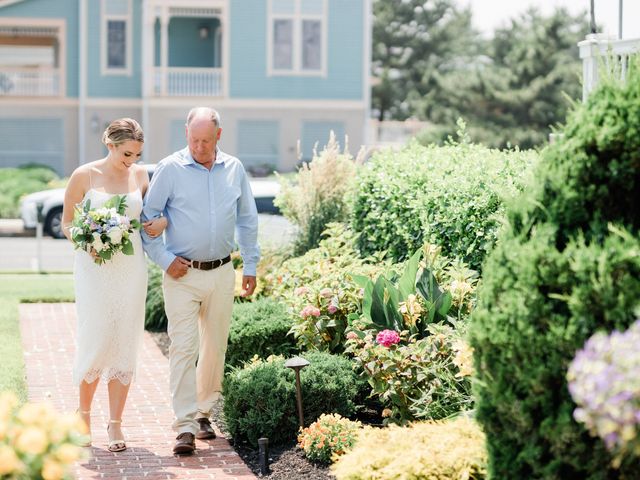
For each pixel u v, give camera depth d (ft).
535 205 13.14
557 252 12.32
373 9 163.12
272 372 20.34
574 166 12.74
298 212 35.09
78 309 19.88
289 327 25.11
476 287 21.08
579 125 12.97
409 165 28.76
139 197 20.11
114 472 18.29
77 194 19.89
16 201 84.74
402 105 162.81
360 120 103.50
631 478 11.66
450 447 15.28
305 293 24.12
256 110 102.27
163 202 20.15
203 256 20.17
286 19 101.86
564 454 12.09
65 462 11.68
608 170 12.61
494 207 21.90
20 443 11.30
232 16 101.09
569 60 127.34
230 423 20.38
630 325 11.56
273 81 102.32
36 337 32.78
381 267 25.75
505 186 21.88
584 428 11.70
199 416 21.11
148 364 29.12
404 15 162.71
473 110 128.47
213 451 19.84
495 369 12.86
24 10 100.99
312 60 102.68
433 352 19.20
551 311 12.20
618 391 10.14
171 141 101.60
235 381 20.34
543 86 124.88
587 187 12.65
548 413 12.28
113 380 19.95
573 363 11.05
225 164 20.62
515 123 126.21
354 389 20.74
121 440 19.94
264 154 103.14
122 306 19.69
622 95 12.69
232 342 24.66
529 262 12.47
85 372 19.72
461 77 130.31
